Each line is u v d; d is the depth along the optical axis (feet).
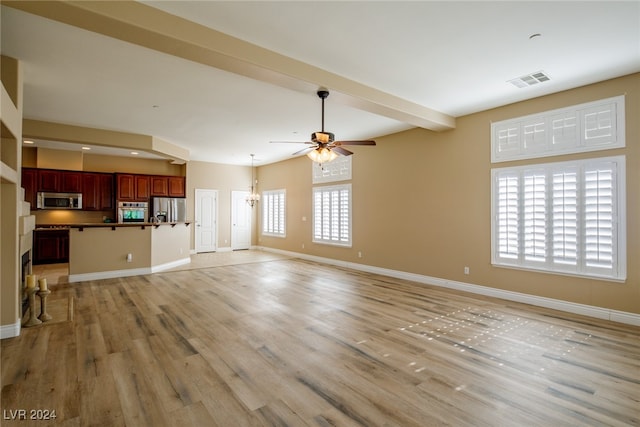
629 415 7.00
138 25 8.13
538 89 13.88
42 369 8.87
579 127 13.53
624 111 12.48
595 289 13.17
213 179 33.94
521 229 15.24
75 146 25.09
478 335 11.39
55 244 25.96
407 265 20.36
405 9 8.53
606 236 12.81
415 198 19.89
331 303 15.24
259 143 24.34
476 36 9.84
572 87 13.66
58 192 25.85
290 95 14.51
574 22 9.07
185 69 11.96
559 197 14.01
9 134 10.27
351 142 13.19
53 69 11.91
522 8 8.46
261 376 8.58
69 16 7.68
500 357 9.72
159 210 29.81
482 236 16.72
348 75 12.51
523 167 15.14
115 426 6.57
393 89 13.87
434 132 18.85
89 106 15.89
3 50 10.53
